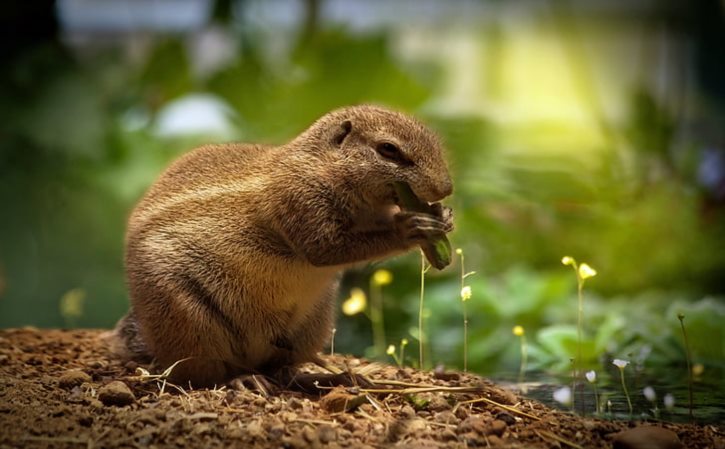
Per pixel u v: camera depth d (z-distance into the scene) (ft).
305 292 22.02
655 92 71.51
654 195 48.62
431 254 20.13
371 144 20.89
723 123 67.51
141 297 21.53
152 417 17.80
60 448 16.35
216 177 22.52
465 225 45.83
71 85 52.06
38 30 53.47
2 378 20.70
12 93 51.42
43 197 51.34
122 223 51.08
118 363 23.29
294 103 53.98
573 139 53.62
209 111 53.47
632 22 72.18
